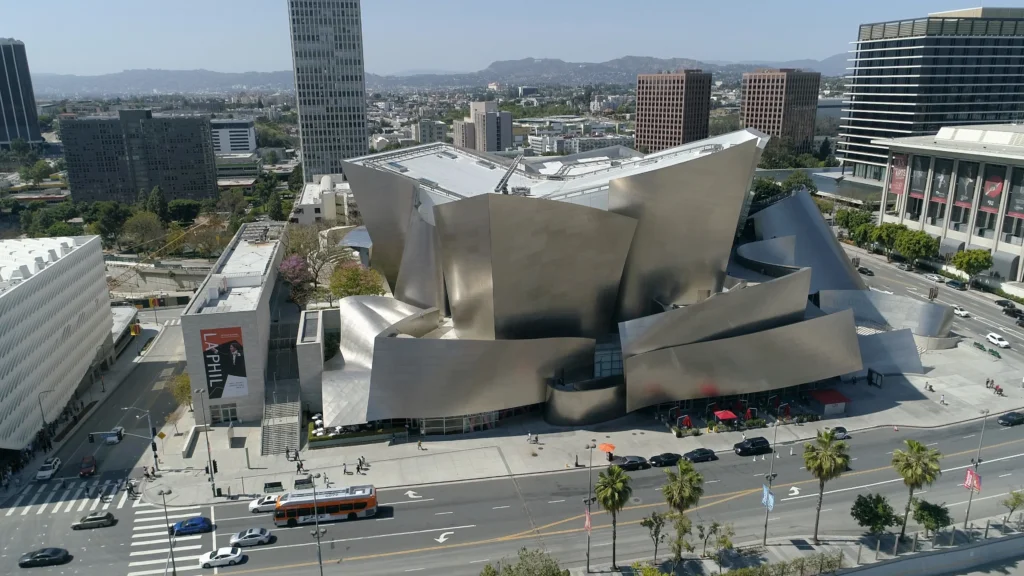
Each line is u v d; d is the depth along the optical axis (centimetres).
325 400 6788
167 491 5950
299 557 5059
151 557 5091
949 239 12500
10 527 5456
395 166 8806
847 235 15288
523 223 6309
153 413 7569
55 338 7331
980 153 11612
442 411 6706
